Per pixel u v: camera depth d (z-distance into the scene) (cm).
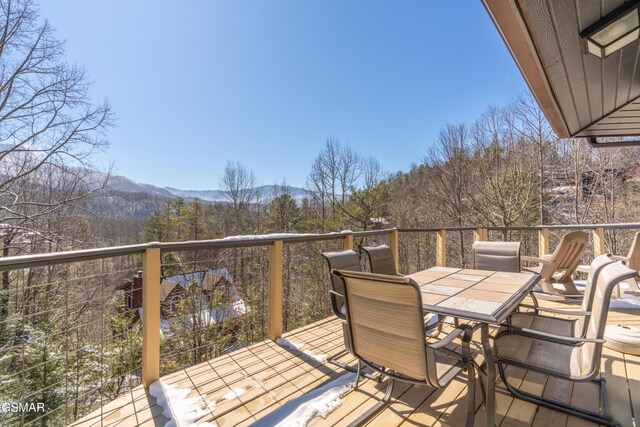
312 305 646
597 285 162
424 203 1759
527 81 216
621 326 245
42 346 233
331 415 166
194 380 207
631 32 160
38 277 398
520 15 143
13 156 825
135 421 167
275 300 279
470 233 1405
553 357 164
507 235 1216
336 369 222
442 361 160
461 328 149
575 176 1209
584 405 166
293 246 656
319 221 1702
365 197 1638
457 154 1568
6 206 807
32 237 838
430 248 818
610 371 200
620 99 272
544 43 168
